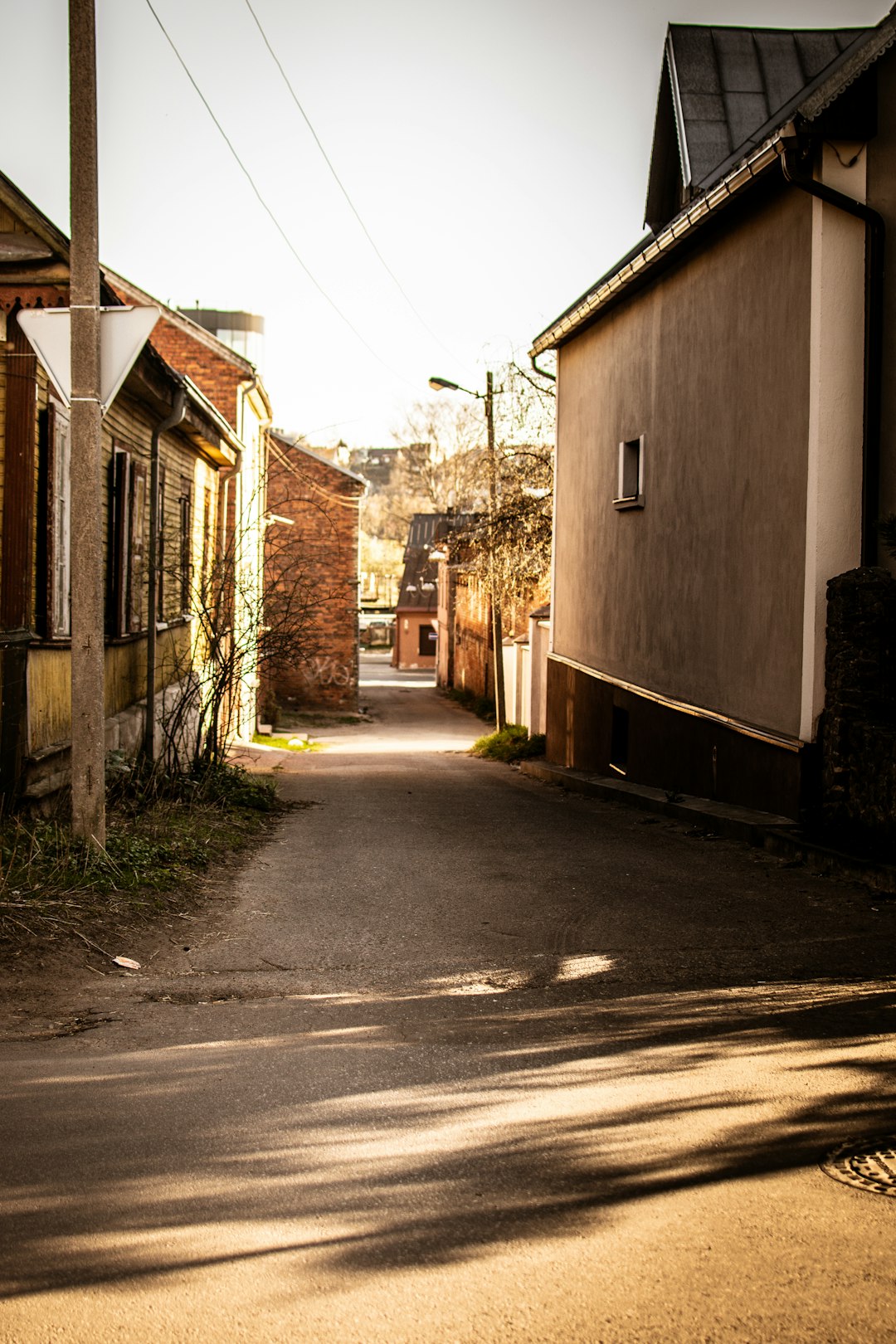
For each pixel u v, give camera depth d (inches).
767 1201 135.6
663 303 566.3
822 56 641.6
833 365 396.8
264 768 802.2
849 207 388.5
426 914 306.2
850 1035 201.3
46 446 374.6
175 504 658.2
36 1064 188.1
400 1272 120.0
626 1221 130.8
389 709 1726.1
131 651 541.3
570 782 671.8
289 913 308.5
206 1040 202.8
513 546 1011.3
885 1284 117.6
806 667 404.2
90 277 305.0
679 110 622.8
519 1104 167.9
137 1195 137.6
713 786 499.2
